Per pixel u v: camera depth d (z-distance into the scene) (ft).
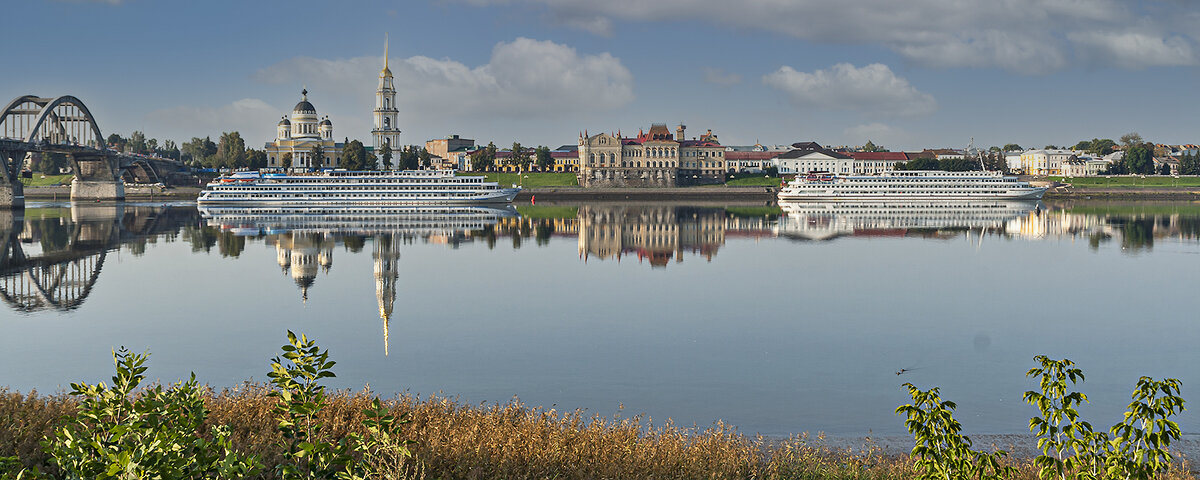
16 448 75.82
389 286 254.68
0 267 306.76
